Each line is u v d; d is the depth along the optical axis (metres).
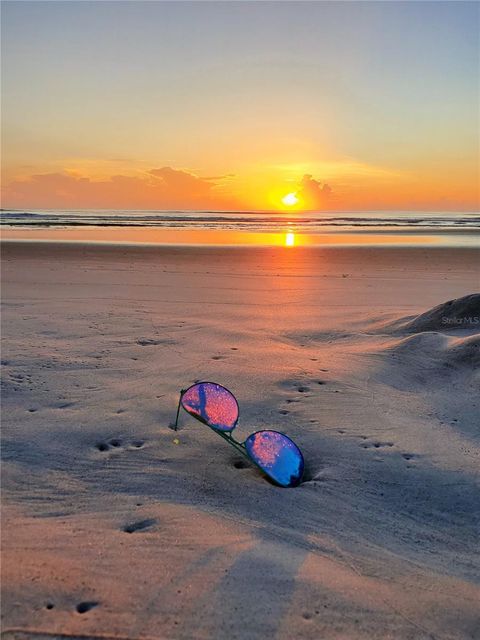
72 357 5.35
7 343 5.83
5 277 11.60
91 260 15.34
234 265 14.59
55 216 54.34
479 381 4.77
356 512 2.80
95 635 1.76
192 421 3.86
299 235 28.39
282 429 3.81
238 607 1.94
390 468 3.30
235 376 4.85
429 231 32.88
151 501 2.74
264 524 2.59
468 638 1.90
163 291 10.02
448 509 2.89
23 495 2.73
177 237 25.75
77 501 2.70
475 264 15.22
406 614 1.99
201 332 6.58
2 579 2.00
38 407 3.99
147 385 4.57
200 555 2.25
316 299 9.43
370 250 19.09
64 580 2.02
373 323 7.30
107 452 3.32
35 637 1.74
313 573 2.19
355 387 4.68
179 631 1.80
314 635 1.84
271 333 6.66
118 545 2.29
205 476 3.09
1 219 44.66
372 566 2.31
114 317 7.44
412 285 11.30
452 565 2.39
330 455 3.46
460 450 3.59
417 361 5.37
